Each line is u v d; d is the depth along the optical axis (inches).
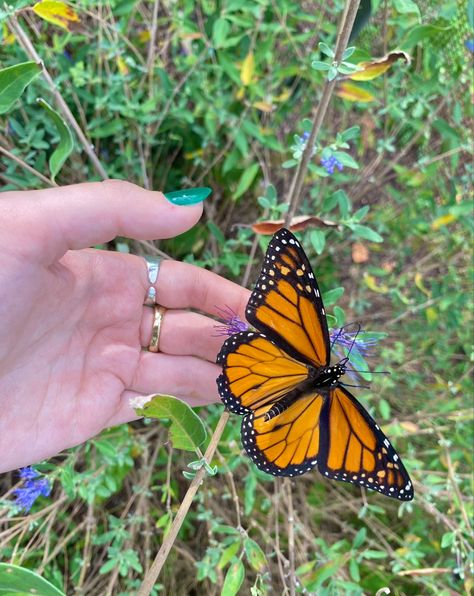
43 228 6.3
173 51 11.6
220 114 10.9
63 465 8.9
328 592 9.1
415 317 13.5
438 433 10.6
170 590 11.3
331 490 12.0
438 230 12.2
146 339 9.1
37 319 7.3
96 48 10.4
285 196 12.7
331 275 13.4
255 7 10.0
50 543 10.5
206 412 12.1
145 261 8.6
